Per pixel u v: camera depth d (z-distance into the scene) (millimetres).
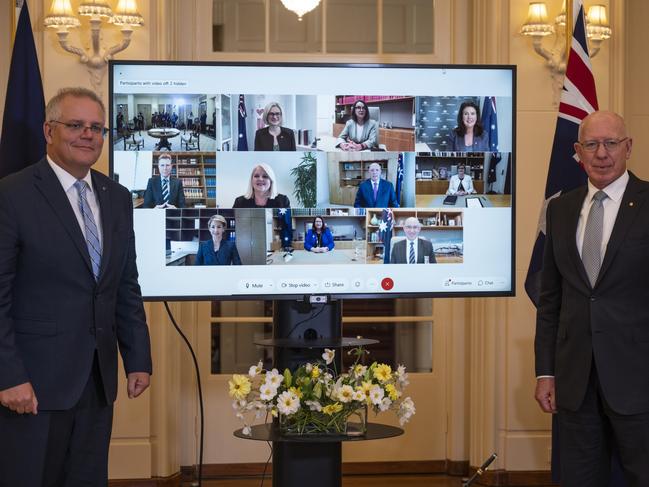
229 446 5230
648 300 3164
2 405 2885
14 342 2834
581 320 3215
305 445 3416
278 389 3312
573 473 3256
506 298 5027
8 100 3764
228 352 5246
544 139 5020
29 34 3818
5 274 2842
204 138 3705
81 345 2939
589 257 3236
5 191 2906
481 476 5051
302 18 5289
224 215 3699
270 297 3641
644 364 3137
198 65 3703
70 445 3000
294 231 3707
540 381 3404
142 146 3693
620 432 3150
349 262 3717
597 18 4926
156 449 4906
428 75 3768
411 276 3748
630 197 3217
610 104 5055
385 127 3748
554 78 5008
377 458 5316
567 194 3406
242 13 5258
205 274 3689
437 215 3760
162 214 3686
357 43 5297
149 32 4879
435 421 5328
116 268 3068
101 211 3061
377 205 3736
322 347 3438
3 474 2891
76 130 2939
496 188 3787
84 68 4824
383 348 5320
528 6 5031
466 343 5289
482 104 3789
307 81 3730
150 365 3213
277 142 3717
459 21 5289
